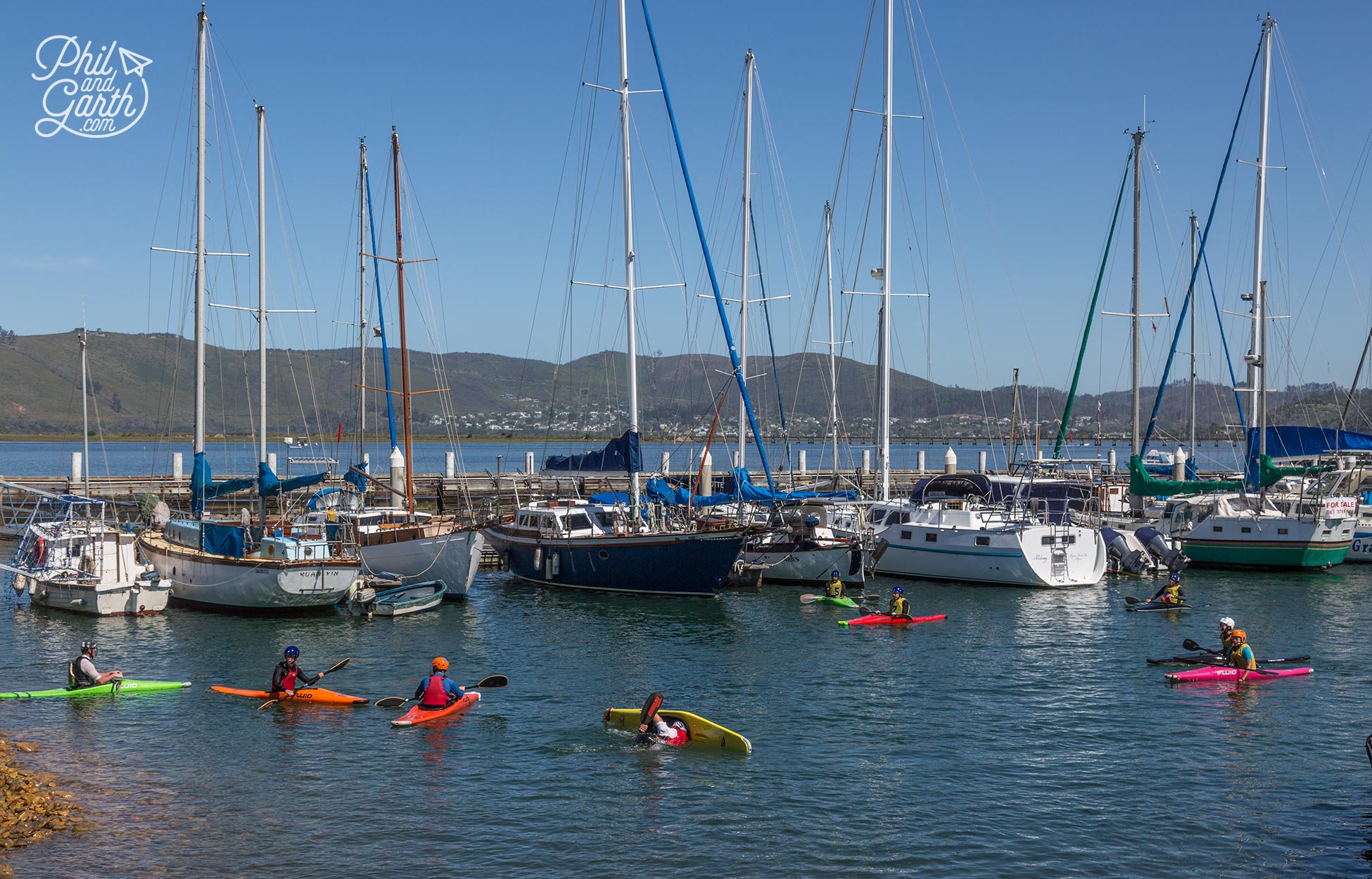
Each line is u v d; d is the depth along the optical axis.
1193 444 67.75
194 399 41.56
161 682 26.58
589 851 16.83
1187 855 16.81
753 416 44.69
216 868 16.11
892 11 47.59
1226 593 41.53
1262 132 52.91
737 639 32.69
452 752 21.50
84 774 20.11
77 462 59.56
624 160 43.25
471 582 38.50
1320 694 26.16
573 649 31.12
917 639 32.62
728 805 18.73
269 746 21.84
